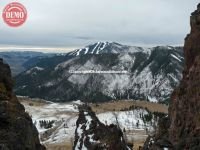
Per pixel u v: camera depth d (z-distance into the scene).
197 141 75.12
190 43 94.69
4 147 48.03
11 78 60.59
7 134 50.12
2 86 57.00
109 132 113.62
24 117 56.06
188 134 80.44
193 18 95.94
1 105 52.81
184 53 97.31
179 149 79.62
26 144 52.84
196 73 86.25
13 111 53.97
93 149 107.69
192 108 83.44
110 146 107.75
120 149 109.88
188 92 87.06
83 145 111.75
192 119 81.88
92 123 116.38
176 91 96.69
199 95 81.88
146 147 105.44
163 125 99.19
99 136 111.25
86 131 114.94
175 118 89.06
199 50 91.44
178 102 90.75
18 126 52.38
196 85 84.31
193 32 95.00
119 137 112.81
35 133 59.78
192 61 93.75
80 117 121.00
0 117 51.31
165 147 84.88
